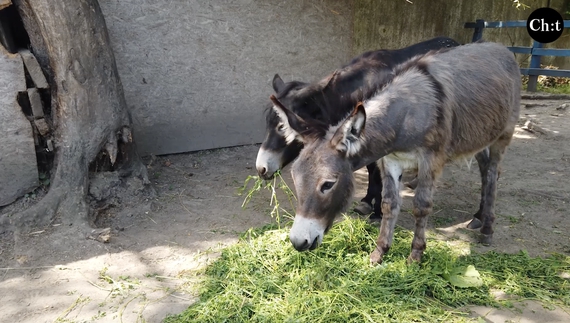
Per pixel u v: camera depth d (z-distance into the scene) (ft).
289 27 22.07
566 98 33.04
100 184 14.70
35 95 13.89
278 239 12.23
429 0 31.32
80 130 14.39
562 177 18.63
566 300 10.27
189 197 16.37
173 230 13.85
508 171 19.45
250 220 14.65
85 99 14.39
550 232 13.97
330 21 23.12
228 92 21.30
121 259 12.15
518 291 10.55
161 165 19.47
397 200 11.55
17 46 15.11
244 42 21.13
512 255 12.32
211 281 10.82
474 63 12.38
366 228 13.10
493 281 10.96
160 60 19.47
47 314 9.84
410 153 10.94
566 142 23.34
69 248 12.48
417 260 11.39
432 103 10.64
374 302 9.87
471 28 34.94
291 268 11.12
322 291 10.18
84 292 10.66
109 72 15.19
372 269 11.04
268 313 9.46
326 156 9.67
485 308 10.01
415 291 10.34
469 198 16.80
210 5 19.94
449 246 12.89
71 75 14.11
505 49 13.99
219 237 13.44
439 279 10.67
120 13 18.28
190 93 20.43
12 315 9.82
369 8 28.35
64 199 13.73
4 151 13.70
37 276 11.32
